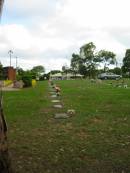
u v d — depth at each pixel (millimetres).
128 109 18484
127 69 128375
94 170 7797
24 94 31797
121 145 9992
